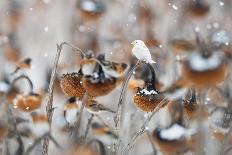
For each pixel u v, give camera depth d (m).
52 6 8.48
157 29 7.04
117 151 4.69
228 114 4.93
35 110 4.93
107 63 4.48
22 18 8.05
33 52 7.53
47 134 4.66
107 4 7.97
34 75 6.70
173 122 4.40
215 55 4.08
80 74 4.61
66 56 7.06
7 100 4.99
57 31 7.98
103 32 7.31
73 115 4.73
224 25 7.41
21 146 4.84
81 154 4.57
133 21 7.23
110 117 5.52
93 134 4.65
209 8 7.17
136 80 4.93
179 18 7.14
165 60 5.72
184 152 4.42
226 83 5.11
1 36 7.08
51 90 4.80
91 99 4.67
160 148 4.38
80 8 6.36
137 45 4.64
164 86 5.29
